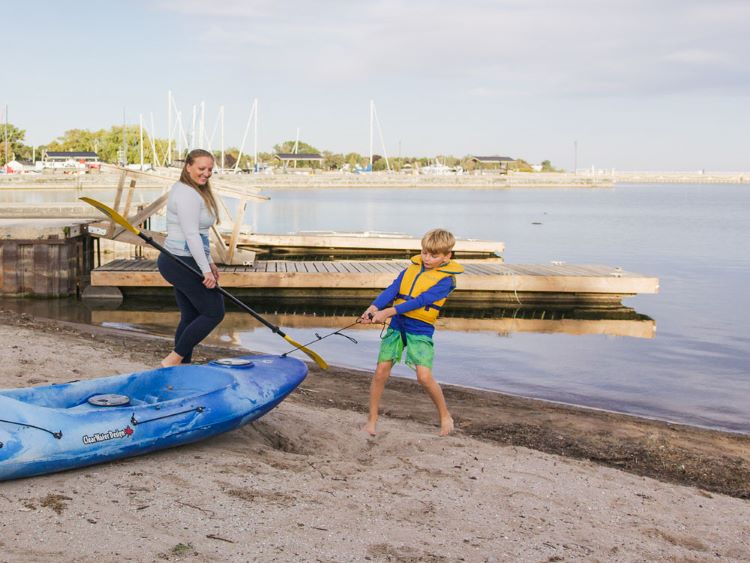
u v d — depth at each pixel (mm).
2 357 7594
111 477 4262
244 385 5168
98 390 4961
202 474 4434
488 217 48750
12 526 3516
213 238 17453
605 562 3744
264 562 3326
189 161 5609
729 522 4676
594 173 164500
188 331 5789
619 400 9016
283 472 4652
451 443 5875
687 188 149500
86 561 3207
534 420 7418
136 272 15852
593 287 16219
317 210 55281
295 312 15180
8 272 16062
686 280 20281
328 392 8016
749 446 7000
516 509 4438
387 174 129875
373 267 17500
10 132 135000
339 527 3814
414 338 5684
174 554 3328
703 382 9977
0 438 4012
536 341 12594
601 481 5254
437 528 3963
